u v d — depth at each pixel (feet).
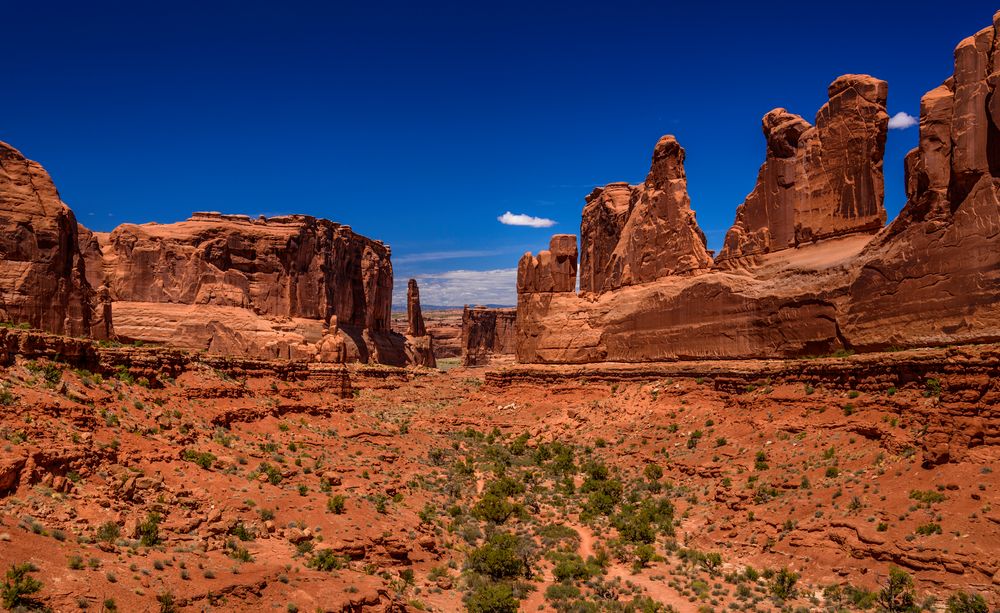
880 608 91.04
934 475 106.11
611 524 140.05
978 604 83.71
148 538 81.41
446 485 154.71
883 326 143.23
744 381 172.24
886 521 103.09
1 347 103.76
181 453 109.81
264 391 170.09
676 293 211.20
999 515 93.09
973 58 128.26
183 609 70.13
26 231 138.41
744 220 202.08
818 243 176.96
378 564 103.60
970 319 124.67
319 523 106.11
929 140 136.36
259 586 78.79
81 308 146.51
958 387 110.52
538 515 149.07
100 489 86.63
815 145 180.65
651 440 179.11
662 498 148.36
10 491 77.71
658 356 216.74
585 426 209.15
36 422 92.17
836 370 144.25
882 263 144.36
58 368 112.98
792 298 168.96
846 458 125.59
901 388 128.26
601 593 108.88
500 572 112.88
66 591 64.75
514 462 193.16
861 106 170.91
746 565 114.11
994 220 122.31
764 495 127.65
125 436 105.29
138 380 132.87
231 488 106.11
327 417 178.81
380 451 165.17
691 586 109.19
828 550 105.91
